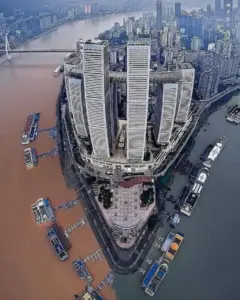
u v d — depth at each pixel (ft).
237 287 565.94
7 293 551.18
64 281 569.64
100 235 638.12
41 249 622.54
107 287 562.25
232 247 629.51
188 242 639.35
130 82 642.63
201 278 580.30
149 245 629.92
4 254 614.34
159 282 568.00
